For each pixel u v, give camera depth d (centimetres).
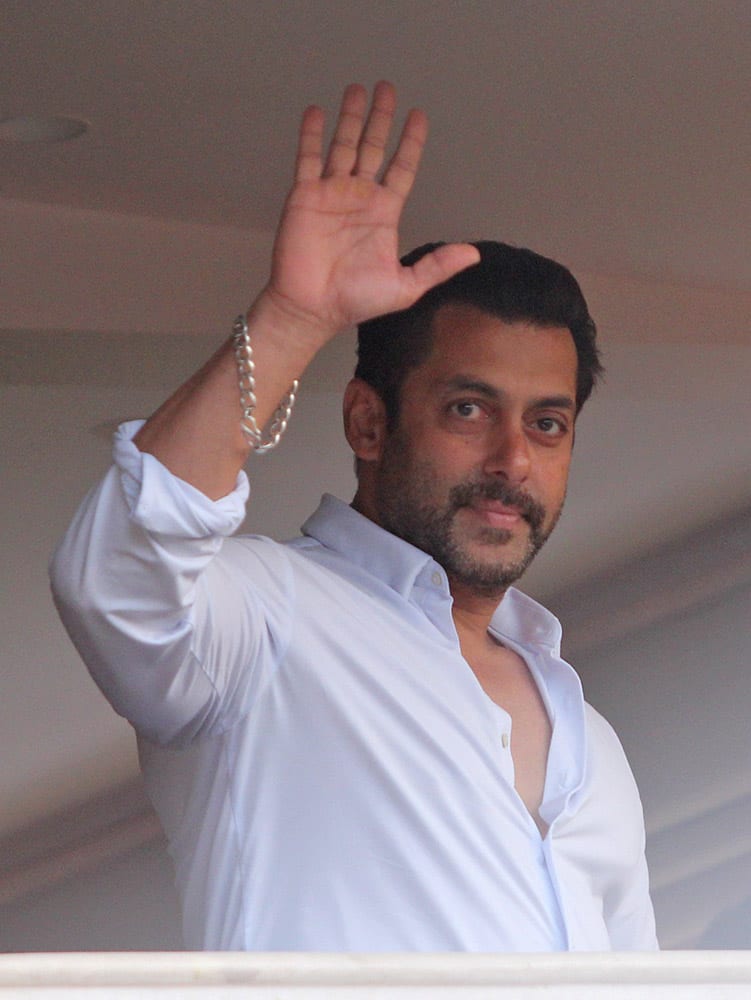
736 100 954
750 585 1997
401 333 749
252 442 513
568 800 700
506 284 738
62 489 1708
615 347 1430
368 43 879
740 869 1956
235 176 1136
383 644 648
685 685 2009
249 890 595
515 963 357
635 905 750
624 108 970
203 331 1268
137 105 986
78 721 1969
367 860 597
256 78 938
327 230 532
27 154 1088
